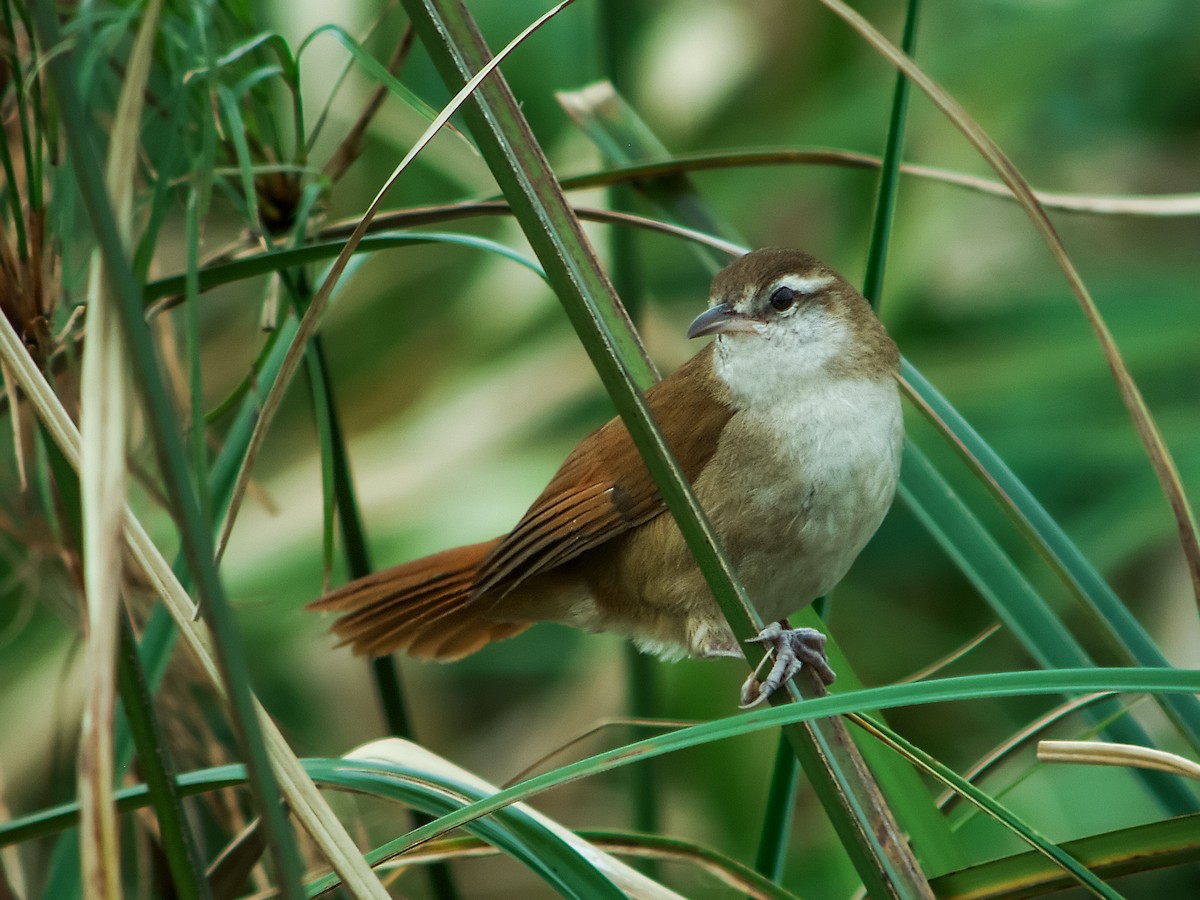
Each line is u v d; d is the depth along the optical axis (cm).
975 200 1069
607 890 469
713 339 703
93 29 669
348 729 1008
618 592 700
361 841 669
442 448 1049
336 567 1006
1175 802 581
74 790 858
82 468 342
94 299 346
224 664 328
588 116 761
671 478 422
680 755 944
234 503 430
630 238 795
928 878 482
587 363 1071
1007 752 581
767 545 668
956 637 983
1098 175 1071
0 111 653
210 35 560
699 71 1095
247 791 712
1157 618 959
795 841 913
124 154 346
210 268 564
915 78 539
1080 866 423
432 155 974
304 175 714
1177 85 1052
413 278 1134
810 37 1091
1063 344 1009
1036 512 604
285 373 430
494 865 965
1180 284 1021
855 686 595
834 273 690
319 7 975
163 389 320
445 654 750
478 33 418
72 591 727
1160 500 939
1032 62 1043
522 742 1027
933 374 1014
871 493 662
